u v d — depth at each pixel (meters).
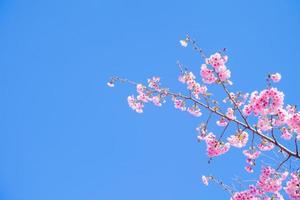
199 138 10.79
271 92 9.75
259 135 9.89
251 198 10.17
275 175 10.13
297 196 9.84
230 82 10.56
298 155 9.24
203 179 10.73
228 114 11.02
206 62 10.67
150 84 12.12
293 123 9.77
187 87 11.48
